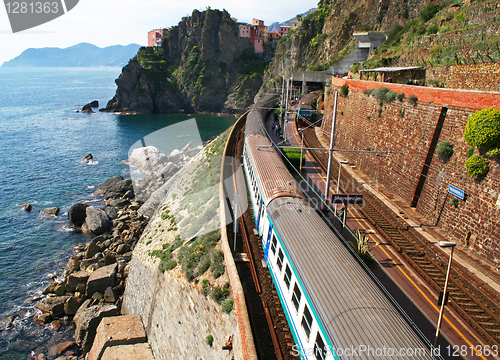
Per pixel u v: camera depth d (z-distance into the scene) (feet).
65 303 81.82
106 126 323.37
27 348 72.49
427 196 72.33
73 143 253.03
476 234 58.39
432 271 54.49
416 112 79.10
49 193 159.84
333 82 148.56
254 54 477.36
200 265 57.26
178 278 58.18
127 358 59.52
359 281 33.99
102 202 147.23
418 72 106.52
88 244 108.88
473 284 50.39
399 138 85.40
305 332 35.91
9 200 151.64
